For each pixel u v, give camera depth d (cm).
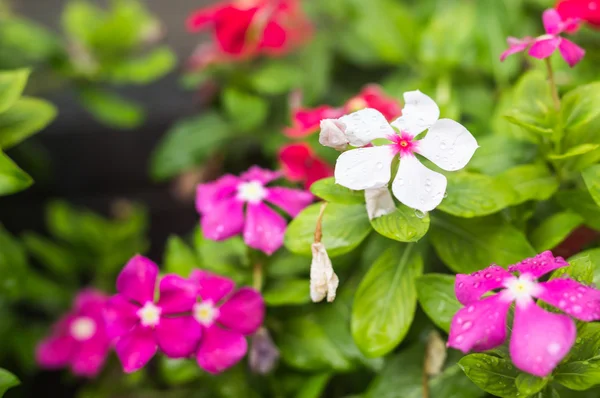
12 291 48
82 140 64
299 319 44
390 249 42
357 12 56
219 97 56
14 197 64
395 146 38
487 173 43
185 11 72
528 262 37
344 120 38
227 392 46
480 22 52
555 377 37
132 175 66
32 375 59
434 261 44
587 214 42
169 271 44
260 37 54
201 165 58
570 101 41
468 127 44
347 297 44
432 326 43
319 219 39
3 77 43
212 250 45
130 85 66
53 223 58
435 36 50
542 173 42
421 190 38
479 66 51
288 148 45
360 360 43
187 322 41
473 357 37
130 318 41
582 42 49
